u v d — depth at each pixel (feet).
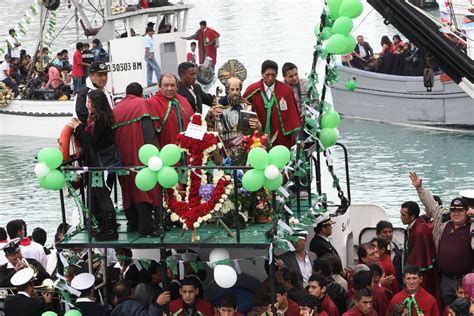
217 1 250.37
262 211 42.93
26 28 119.96
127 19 128.16
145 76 125.80
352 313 42.24
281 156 39.70
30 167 108.58
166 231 43.06
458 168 97.55
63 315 44.34
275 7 230.27
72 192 42.32
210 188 40.68
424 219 50.26
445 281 46.80
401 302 43.73
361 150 108.06
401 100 121.29
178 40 132.05
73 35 196.13
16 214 87.86
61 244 41.83
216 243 40.47
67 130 42.45
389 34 173.17
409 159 102.53
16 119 127.34
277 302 41.88
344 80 126.82
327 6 43.55
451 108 116.98
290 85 50.62
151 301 43.24
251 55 160.04
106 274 46.01
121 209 48.93
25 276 46.80
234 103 44.50
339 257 47.50
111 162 42.37
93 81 43.29
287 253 46.60
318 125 45.91
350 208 56.39
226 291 44.91
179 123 43.65
